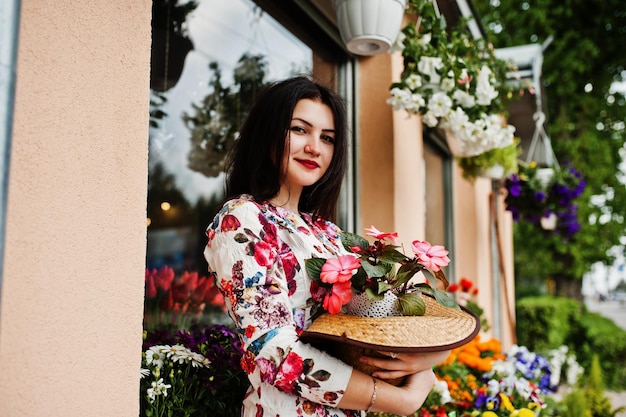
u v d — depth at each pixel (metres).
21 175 0.85
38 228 0.88
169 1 2.20
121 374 1.00
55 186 0.91
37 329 0.86
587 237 10.03
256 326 1.04
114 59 1.03
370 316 1.12
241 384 1.49
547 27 10.38
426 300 1.35
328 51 2.56
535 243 10.41
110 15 1.03
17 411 0.83
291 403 1.09
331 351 1.16
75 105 0.95
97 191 0.98
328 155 1.37
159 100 2.52
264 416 1.09
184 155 2.80
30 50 0.88
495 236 5.91
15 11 0.75
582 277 10.80
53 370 0.88
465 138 2.47
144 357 1.41
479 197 5.04
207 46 2.42
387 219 2.62
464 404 2.25
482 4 11.40
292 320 1.08
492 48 2.86
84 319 0.94
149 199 2.79
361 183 2.67
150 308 2.32
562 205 4.94
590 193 10.10
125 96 1.05
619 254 10.63
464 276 4.81
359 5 1.92
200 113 2.66
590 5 10.29
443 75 2.32
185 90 2.53
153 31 2.24
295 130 1.31
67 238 0.92
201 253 2.92
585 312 10.70
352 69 2.69
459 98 2.38
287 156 1.29
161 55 2.31
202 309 2.46
